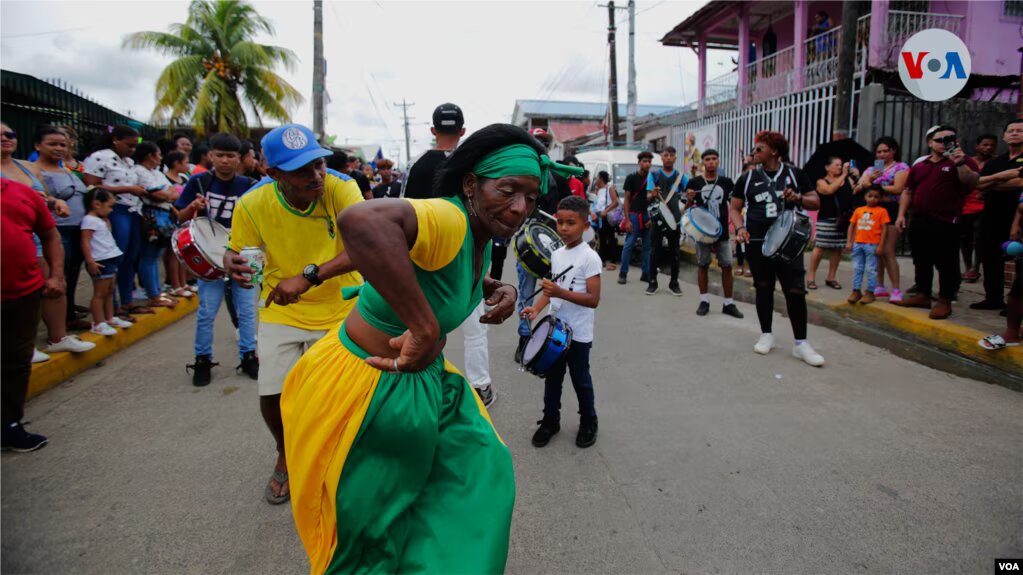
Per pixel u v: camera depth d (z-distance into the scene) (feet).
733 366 16.40
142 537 9.02
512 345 19.12
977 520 9.09
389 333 5.87
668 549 8.62
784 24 54.85
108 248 17.75
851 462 10.94
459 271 5.74
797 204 16.60
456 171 5.70
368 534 5.92
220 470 11.05
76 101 33.60
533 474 10.80
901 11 35.68
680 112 58.59
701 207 22.56
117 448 11.93
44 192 15.64
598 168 40.96
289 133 8.55
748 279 28.22
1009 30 37.73
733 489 10.14
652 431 12.45
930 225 17.89
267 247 9.52
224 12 63.05
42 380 14.94
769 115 41.81
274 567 8.36
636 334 19.90
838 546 8.58
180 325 22.11
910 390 14.39
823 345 18.33
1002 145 33.47
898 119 32.19
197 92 61.93
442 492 6.15
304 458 6.07
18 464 11.28
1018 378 14.56
